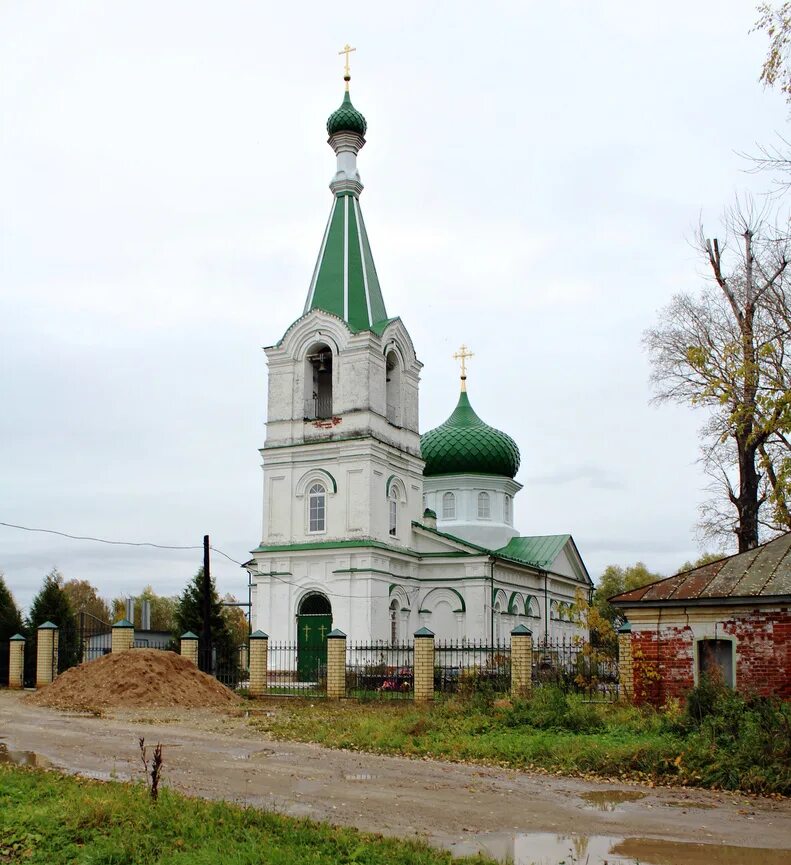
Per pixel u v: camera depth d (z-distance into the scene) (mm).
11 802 12992
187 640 37438
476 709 24625
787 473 25359
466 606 48312
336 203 50062
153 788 13008
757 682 23016
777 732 17500
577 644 33031
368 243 50469
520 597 54625
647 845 12281
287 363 47625
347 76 51031
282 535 46094
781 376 31188
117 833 11430
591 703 26344
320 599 45406
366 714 27219
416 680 31125
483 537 59031
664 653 24453
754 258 36188
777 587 23125
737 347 32719
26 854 10773
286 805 14195
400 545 47844
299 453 46500
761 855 11844
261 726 24453
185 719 26172
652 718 21906
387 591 45344
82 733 22641
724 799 15297
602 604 62969
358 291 48250
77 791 13664
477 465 59500
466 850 11836
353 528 44625
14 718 26141
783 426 23609
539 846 12164
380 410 46594
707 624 23969
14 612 47562
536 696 24625
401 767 18078
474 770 17844
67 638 47219
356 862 10711
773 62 18016
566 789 16031
